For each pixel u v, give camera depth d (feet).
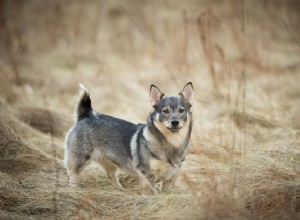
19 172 43.14
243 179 33.88
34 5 110.32
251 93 62.54
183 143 38.75
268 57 73.82
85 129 41.73
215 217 29.35
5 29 88.74
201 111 57.62
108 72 79.77
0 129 46.37
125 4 108.06
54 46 99.50
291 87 64.03
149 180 38.55
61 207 34.86
